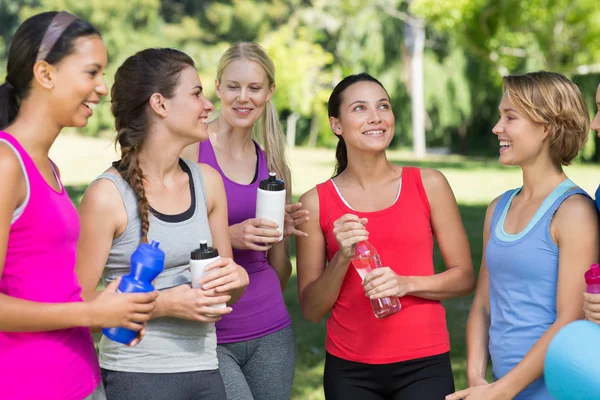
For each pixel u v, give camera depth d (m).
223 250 2.97
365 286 3.01
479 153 37.53
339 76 35.78
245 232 3.18
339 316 3.25
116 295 2.27
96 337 6.09
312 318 3.37
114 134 2.87
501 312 2.83
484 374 2.95
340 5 35.22
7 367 2.16
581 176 21.23
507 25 19.48
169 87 2.73
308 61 33.31
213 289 2.60
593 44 19.58
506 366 2.79
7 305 2.09
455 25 19.94
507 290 2.80
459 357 5.60
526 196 2.88
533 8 18.91
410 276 3.18
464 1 19.06
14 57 2.20
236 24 41.56
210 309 2.59
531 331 2.72
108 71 39.19
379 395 3.23
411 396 3.13
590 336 2.39
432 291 3.16
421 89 32.69
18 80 2.21
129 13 42.44
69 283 2.29
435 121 34.22
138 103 2.74
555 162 2.83
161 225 2.72
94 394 2.43
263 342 3.39
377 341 3.16
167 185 2.80
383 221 3.21
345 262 3.06
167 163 2.79
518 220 2.83
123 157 2.73
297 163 26.58
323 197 3.32
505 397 2.66
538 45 19.91
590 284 2.46
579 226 2.64
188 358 2.72
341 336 3.24
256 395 3.42
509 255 2.78
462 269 3.28
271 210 3.16
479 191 17.17
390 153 34.69
